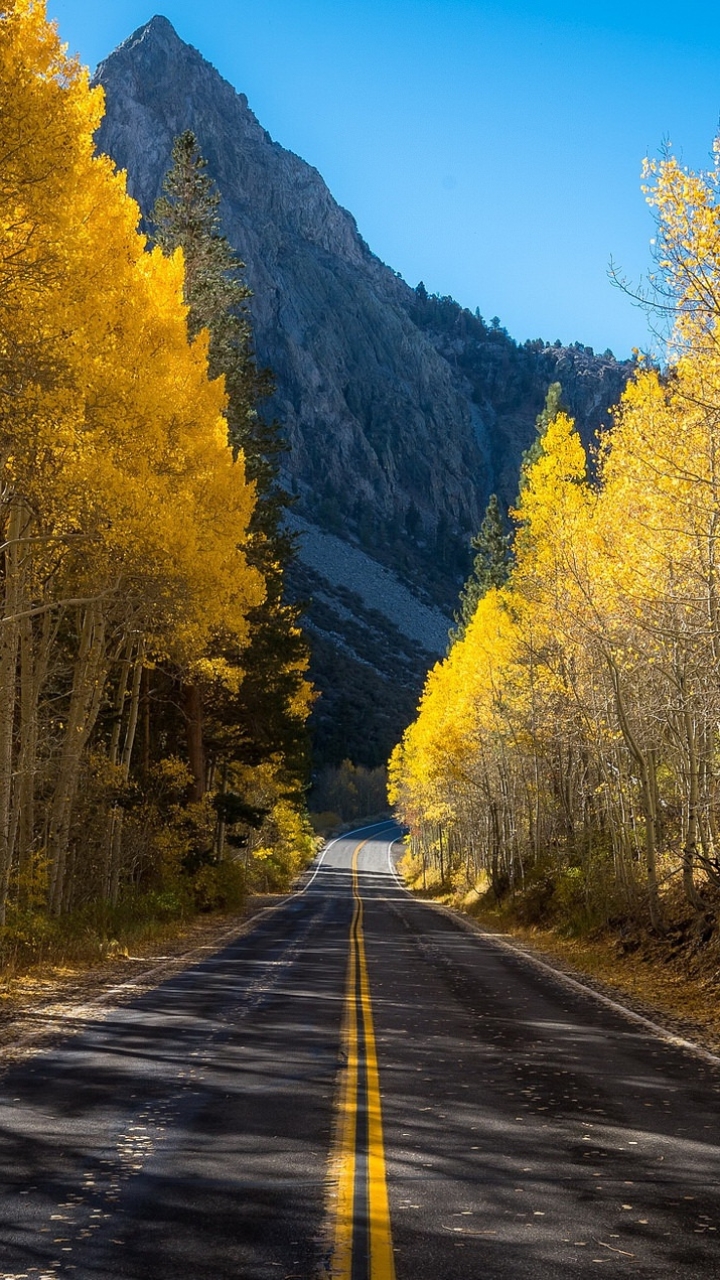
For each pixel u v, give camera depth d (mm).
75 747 22016
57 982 16406
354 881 78250
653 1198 6020
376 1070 9859
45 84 13469
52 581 19703
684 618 18078
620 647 21531
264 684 36906
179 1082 9117
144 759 31734
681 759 21594
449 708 45938
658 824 24734
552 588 24031
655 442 15969
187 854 34656
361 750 171750
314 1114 8016
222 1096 8594
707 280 12977
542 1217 5648
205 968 19250
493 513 70875
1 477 15500
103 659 23188
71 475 14961
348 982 17500
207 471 21969
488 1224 5520
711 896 20219
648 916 22406
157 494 17953
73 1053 10484
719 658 16984
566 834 33656
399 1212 5699
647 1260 5000
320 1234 5328
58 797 22094
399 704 197000
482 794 49969
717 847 20938
